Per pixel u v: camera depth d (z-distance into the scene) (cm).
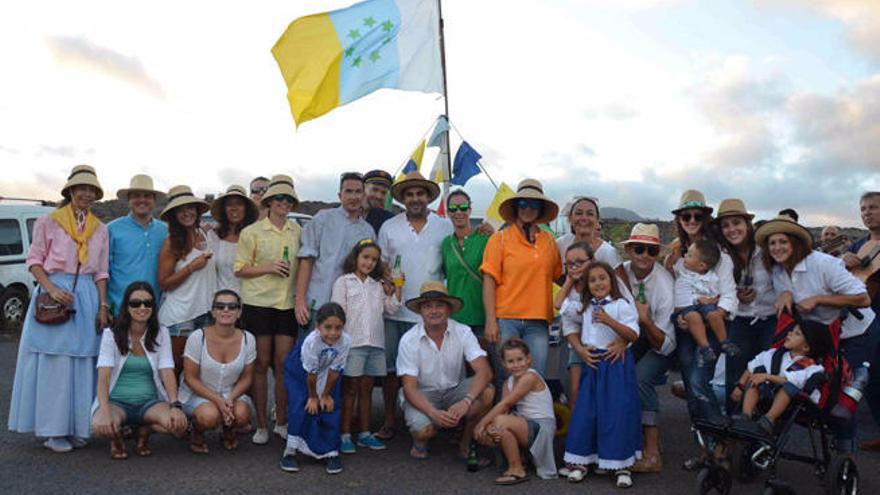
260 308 648
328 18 897
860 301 544
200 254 653
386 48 909
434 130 931
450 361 615
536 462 569
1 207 1348
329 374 575
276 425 668
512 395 566
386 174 771
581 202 627
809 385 496
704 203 605
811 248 560
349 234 668
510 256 623
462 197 659
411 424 608
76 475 551
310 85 881
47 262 615
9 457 594
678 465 604
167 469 570
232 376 616
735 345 566
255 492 523
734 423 489
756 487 543
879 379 639
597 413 557
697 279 581
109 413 581
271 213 664
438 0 930
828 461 510
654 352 592
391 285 649
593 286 573
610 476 574
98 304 630
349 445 629
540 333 623
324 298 655
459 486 545
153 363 611
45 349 604
